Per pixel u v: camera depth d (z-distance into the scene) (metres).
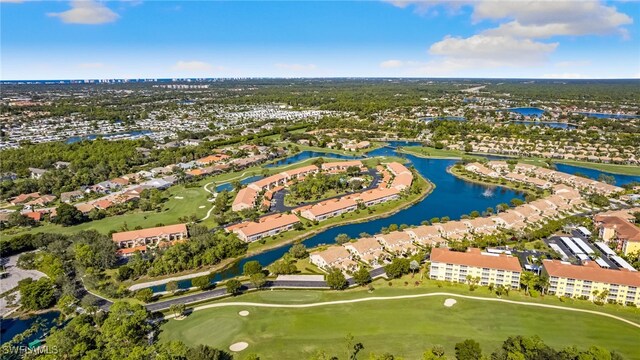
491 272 167.50
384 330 138.75
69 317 151.38
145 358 120.25
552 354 114.62
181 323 144.88
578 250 195.75
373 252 196.50
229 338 135.62
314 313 149.75
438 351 121.12
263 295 163.88
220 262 198.12
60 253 194.00
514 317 146.25
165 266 184.62
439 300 157.50
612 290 155.88
